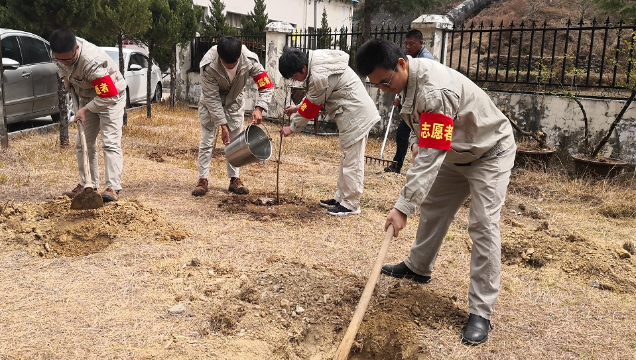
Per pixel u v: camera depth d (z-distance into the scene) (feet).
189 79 50.55
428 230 11.89
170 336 9.53
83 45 15.97
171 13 38.78
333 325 10.32
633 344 10.10
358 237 15.51
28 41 28.81
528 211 19.45
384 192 21.13
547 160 25.04
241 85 18.60
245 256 13.34
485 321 10.11
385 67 9.09
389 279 12.51
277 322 10.18
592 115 26.48
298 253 13.79
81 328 9.64
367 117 16.92
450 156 10.09
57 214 15.06
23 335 9.33
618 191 21.77
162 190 19.33
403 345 9.78
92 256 12.85
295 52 15.75
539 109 28.25
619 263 13.78
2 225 14.29
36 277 11.64
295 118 17.13
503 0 62.44
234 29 50.49
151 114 40.34
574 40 46.39
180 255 13.15
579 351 9.78
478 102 9.67
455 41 54.49
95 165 17.88
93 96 17.03
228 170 19.62
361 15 47.57
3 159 22.66
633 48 24.72
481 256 10.08
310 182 22.20
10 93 26.58
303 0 71.05
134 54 46.29
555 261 14.02
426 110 9.11
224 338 9.57
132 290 11.18
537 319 10.96
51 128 30.58
